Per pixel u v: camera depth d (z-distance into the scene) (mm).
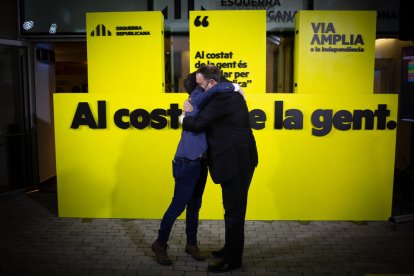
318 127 4234
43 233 4055
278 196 4328
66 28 5629
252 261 3412
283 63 6191
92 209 4445
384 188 4328
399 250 3639
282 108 4199
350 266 3320
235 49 4234
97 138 4332
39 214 4664
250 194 4324
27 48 5746
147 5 5570
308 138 4254
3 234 4035
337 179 4309
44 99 6344
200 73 3225
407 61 4422
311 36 4238
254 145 3219
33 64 5891
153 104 4246
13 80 5852
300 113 4195
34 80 5926
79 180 4402
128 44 4281
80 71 9930
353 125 4227
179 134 4270
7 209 4879
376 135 4254
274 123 4223
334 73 4289
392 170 4305
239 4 5551
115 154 4344
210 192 4340
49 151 6559
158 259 3336
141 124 4273
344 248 3684
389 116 4227
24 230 4141
